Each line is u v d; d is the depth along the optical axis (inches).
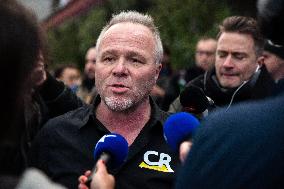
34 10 58.5
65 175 109.8
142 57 112.6
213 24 425.4
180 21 433.7
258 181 57.8
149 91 114.3
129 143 112.9
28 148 116.3
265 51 133.4
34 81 57.6
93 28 521.3
